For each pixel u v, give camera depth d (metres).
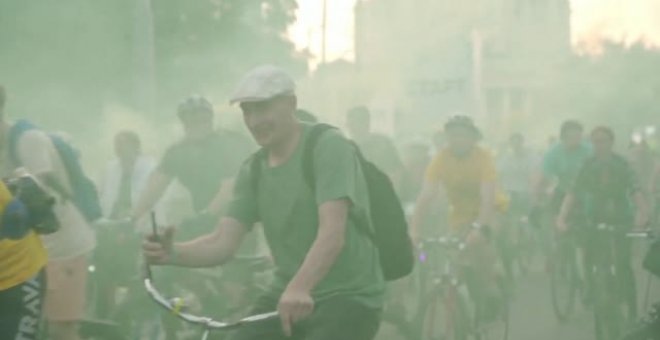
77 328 8.68
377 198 6.38
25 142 8.16
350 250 6.27
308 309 5.78
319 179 6.13
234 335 6.48
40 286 6.69
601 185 12.38
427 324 10.23
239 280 9.13
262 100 6.08
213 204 9.52
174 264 6.25
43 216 6.61
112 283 9.95
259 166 6.41
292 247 6.35
